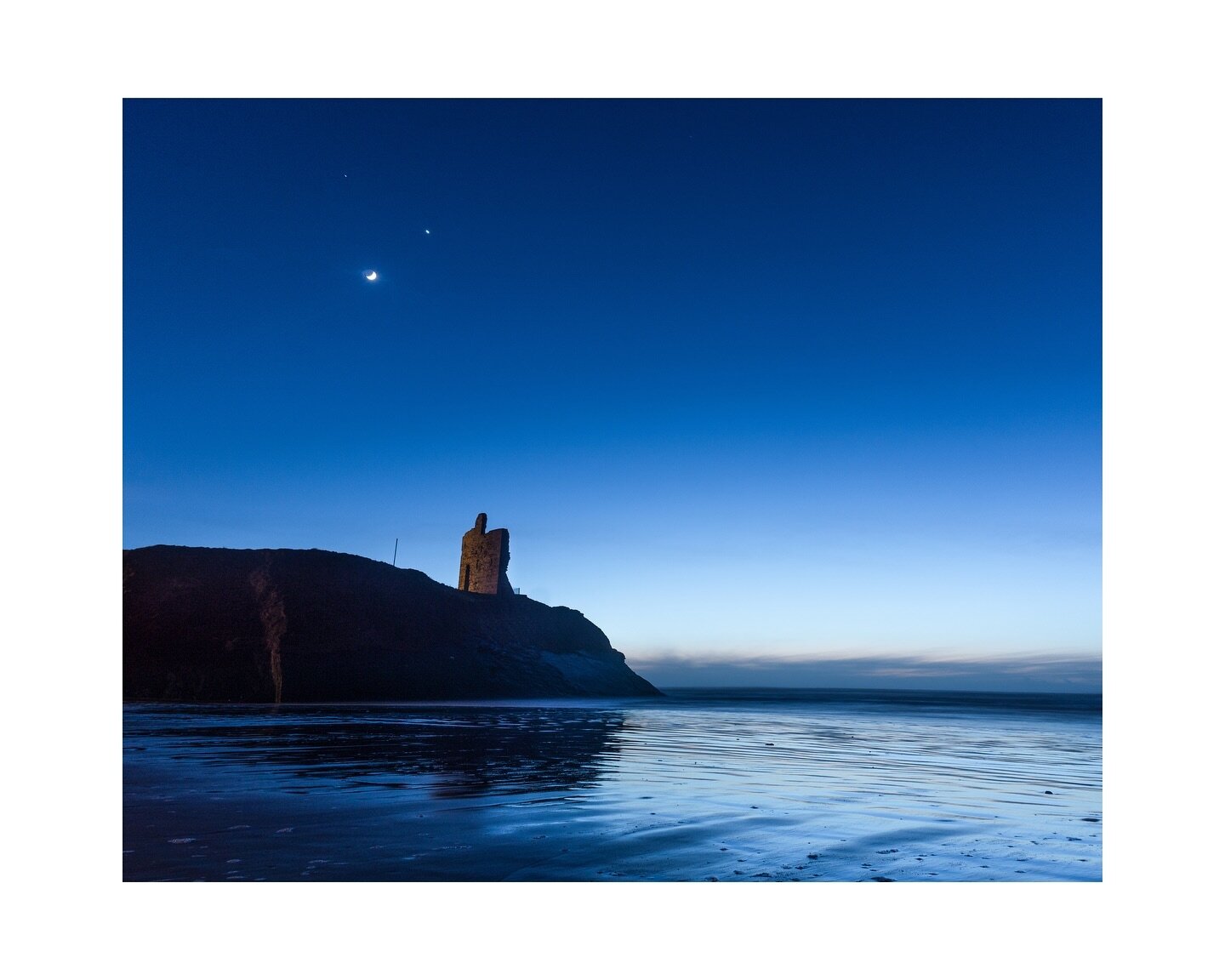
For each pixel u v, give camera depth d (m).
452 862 8.12
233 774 14.59
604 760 18.88
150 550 64.38
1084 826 10.67
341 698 56.91
